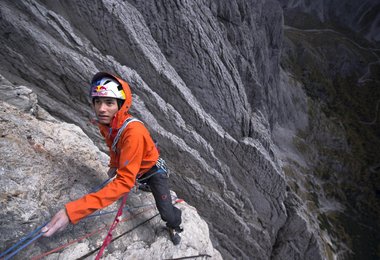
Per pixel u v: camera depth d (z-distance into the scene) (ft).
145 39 36.83
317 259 61.93
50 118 12.21
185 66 41.42
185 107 40.98
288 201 61.72
